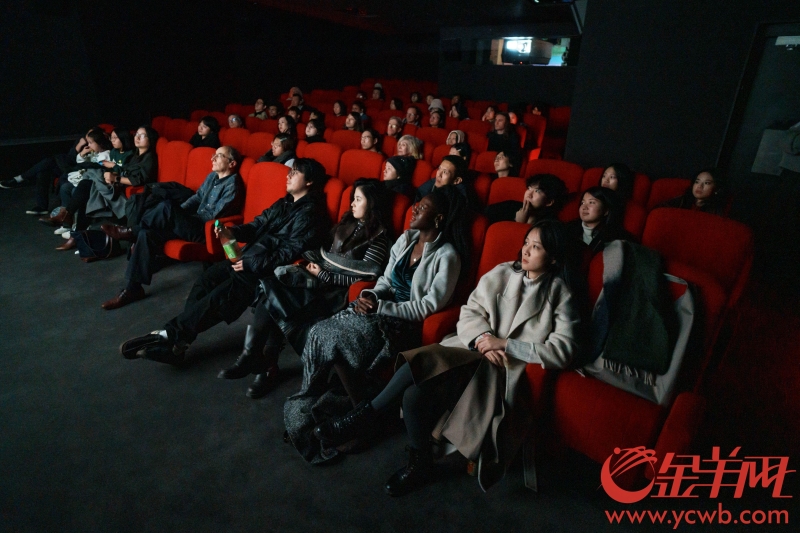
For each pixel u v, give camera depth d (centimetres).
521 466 182
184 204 333
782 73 341
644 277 164
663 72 382
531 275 179
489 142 506
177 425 199
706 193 271
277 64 1048
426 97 931
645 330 157
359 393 190
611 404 149
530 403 162
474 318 181
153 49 765
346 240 241
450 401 171
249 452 185
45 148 616
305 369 192
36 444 185
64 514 155
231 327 278
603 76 412
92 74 678
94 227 427
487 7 868
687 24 363
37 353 246
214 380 230
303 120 627
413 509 161
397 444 193
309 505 162
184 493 165
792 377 237
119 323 278
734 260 196
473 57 1086
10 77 596
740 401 218
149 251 291
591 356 165
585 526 156
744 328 284
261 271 240
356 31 1272
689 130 382
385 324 193
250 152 463
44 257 369
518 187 293
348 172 367
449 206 207
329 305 226
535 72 992
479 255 214
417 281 207
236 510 159
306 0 884
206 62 869
